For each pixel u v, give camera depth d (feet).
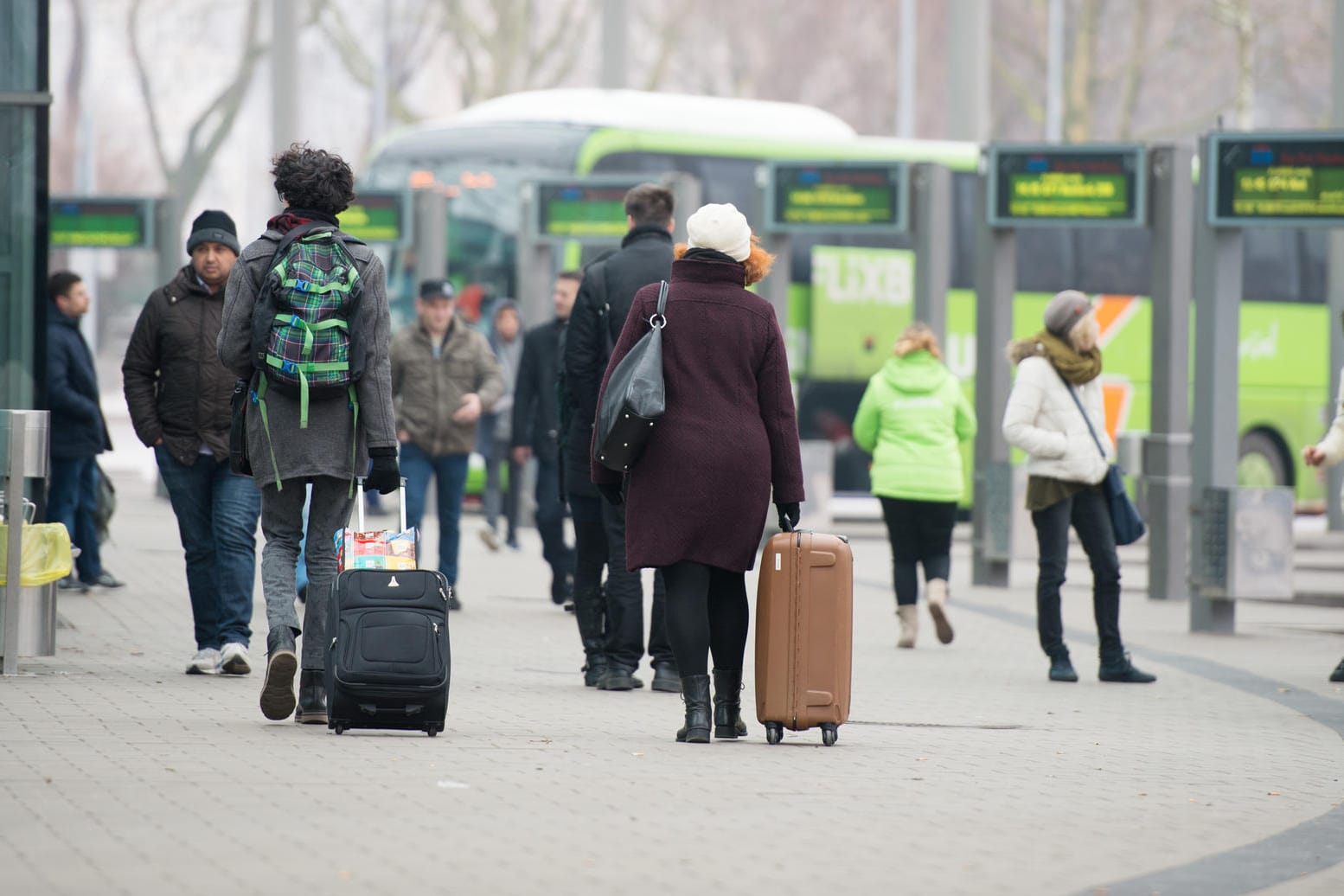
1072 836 60.44
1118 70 479.41
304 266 73.87
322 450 74.54
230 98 520.42
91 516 134.51
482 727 78.28
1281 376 260.01
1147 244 251.19
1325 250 263.49
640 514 74.23
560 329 133.18
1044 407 105.60
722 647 77.05
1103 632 105.40
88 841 54.19
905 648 120.88
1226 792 69.92
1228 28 479.41
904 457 120.57
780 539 75.41
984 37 256.73
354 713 72.54
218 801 60.08
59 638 105.81
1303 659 117.39
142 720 76.28
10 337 105.50
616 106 240.73
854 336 240.73
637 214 93.76
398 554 74.74
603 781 65.87
